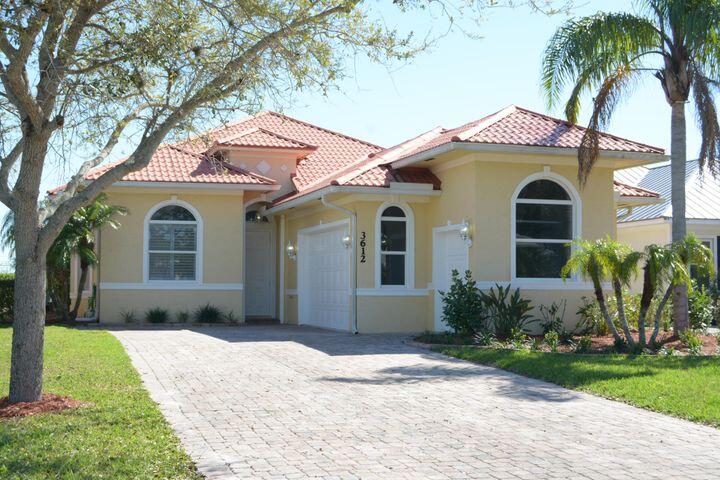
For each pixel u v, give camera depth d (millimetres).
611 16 16234
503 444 7629
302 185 23172
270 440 7723
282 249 23844
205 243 21781
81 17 9555
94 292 23922
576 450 7422
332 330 19672
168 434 7852
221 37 10516
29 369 9203
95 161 9836
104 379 10961
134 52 9828
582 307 17016
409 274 18578
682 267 13609
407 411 9133
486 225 16547
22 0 8773
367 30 10367
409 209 18625
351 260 18391
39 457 6922
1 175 9188
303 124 27969
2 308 21797
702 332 16953
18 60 8695
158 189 21422
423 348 14945
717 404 9266
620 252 13859
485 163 16609
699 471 6742
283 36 10086
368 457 7113
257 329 20062
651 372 11414
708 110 15805
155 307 21438
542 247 17016
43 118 9094
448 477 6516
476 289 16078
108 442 7426
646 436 8008
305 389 10523
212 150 23578
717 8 15055
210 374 11758
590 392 10328
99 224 20375
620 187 20047
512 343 14891
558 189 17234
